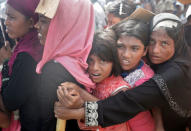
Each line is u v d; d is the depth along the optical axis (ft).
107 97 4.33
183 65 4.15
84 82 4.11
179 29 4.24
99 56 4.16
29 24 4.59
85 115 4.01
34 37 4.61
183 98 4.20
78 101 4.02
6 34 6.05
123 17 8.25
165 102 4.22
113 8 8.36
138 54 4.31
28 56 4.30
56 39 4.24
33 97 4.34
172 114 4.48
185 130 4.86
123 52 4.31
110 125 4.13
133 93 4.07
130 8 8.35
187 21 6.80
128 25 4.34
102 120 4.03
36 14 4.54
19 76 4.21
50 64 4.14
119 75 4.47
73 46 4.22
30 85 4.25
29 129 4.42
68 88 3.95
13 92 4.20
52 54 4.24
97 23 9.43
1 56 5.89
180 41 4.32
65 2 4.24
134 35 4.19
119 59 4.37
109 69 4.28
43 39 4.36
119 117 4.11
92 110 4.00
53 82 4.05
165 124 4.64
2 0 9.55
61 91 3.93
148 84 4.11
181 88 4.14
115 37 4.38
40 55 4.52
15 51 4.64
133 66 4.43
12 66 4.47
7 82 4.67
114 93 4.26
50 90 4.09
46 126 4.28
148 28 4.44
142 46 4.30
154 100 4.13
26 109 4.37
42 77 4.17
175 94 4.14
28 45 4.49
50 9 3.89
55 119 4.27
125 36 4.25
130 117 4.17
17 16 4.44
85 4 4.45
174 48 4.27
